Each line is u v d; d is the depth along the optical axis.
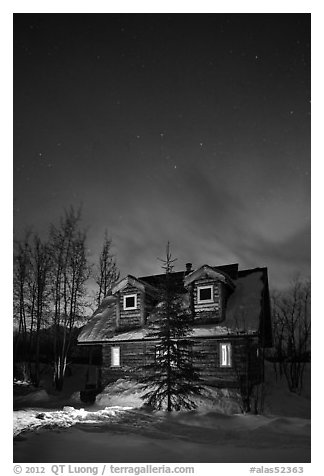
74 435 10.06
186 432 11.46
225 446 9.57
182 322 16.48
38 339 26.75
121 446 9.16
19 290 28.48
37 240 28.61
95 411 15.74
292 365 22.72
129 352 20.22
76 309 29.11
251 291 19.73
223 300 18.94
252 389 16.84
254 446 9.61
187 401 16.12
